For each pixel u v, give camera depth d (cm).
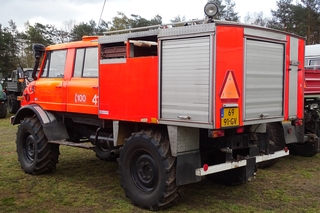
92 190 534
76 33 3022
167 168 422
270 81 464
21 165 643
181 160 423
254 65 436
